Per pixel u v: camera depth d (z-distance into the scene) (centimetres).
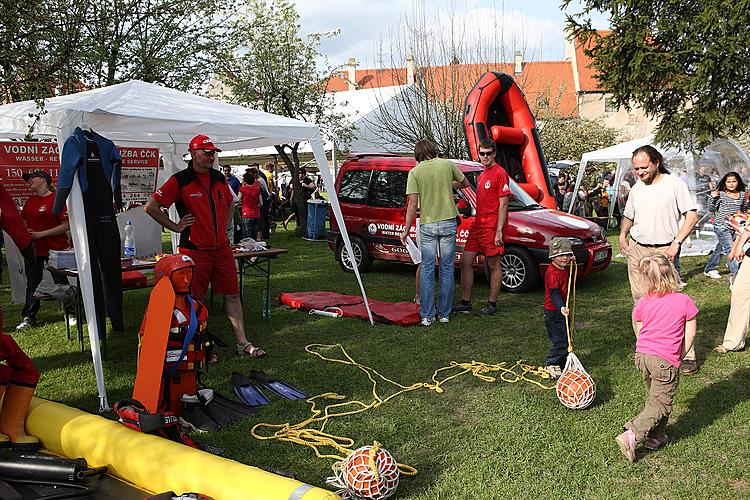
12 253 882
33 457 372
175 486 347
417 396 520
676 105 1059
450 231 750
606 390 521
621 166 1703
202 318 443
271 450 421
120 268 574
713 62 935
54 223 745
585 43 1104
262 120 664
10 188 911
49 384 559
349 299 866
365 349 657
